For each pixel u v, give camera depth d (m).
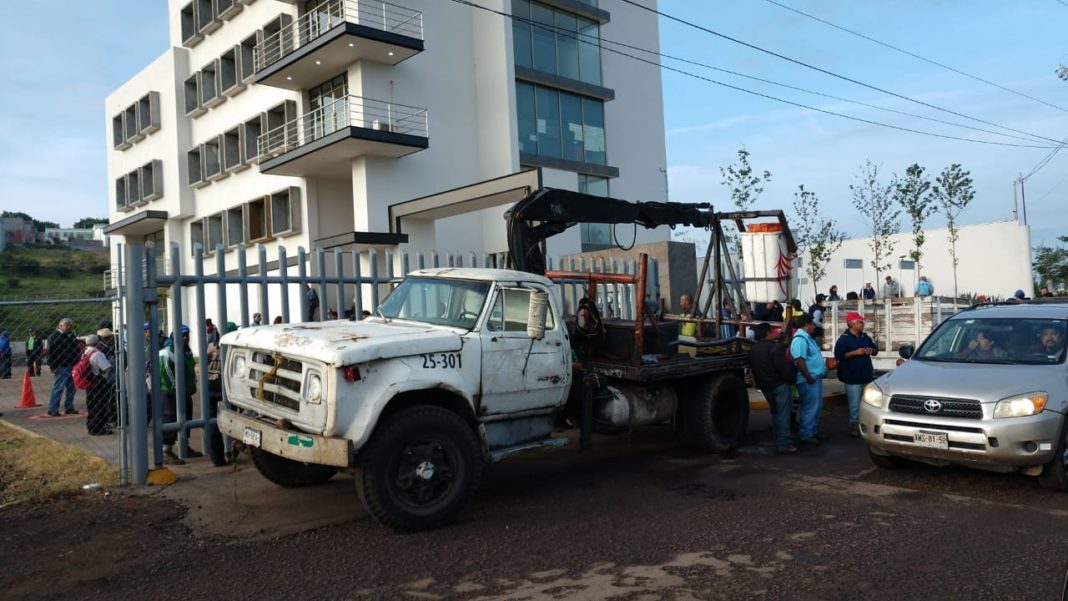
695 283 19.08
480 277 7.29
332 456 5.83
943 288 30.98
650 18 33.53
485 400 6.86
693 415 9.33
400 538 6.13
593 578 5.18
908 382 7.85
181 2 31.50
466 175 25.72
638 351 8.46
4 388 19.56
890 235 30.64
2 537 6.15
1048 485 7.17
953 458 7.30
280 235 26.52
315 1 24.83
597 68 30.45
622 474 8.47
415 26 24.41
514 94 25.77
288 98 26.28
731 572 5.25
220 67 28.72
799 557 5.54
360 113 22.97
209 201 30.44
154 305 8.22
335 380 5.88
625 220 9.84
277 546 5.95
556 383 7.48
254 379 6.74
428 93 24.81
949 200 29.02
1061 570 5.15
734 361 9.77
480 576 5.26
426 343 6.41
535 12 28.27
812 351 9.98
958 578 5.04
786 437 9.55
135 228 34.00
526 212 8.72
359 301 10.55
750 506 7.00
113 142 36.53
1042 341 8.00
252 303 21.62
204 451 8.99
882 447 7.82
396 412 6.32
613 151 31.25
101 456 9.06
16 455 9.23
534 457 9.44
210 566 5.52
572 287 14.92
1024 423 6.95
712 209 11.08
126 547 5.93
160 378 8.77
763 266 10.66
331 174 25.78
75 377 10.88
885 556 5.51
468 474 6.51
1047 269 41.16
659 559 5.55
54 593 5.04
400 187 23.95
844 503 7.03
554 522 6.57
